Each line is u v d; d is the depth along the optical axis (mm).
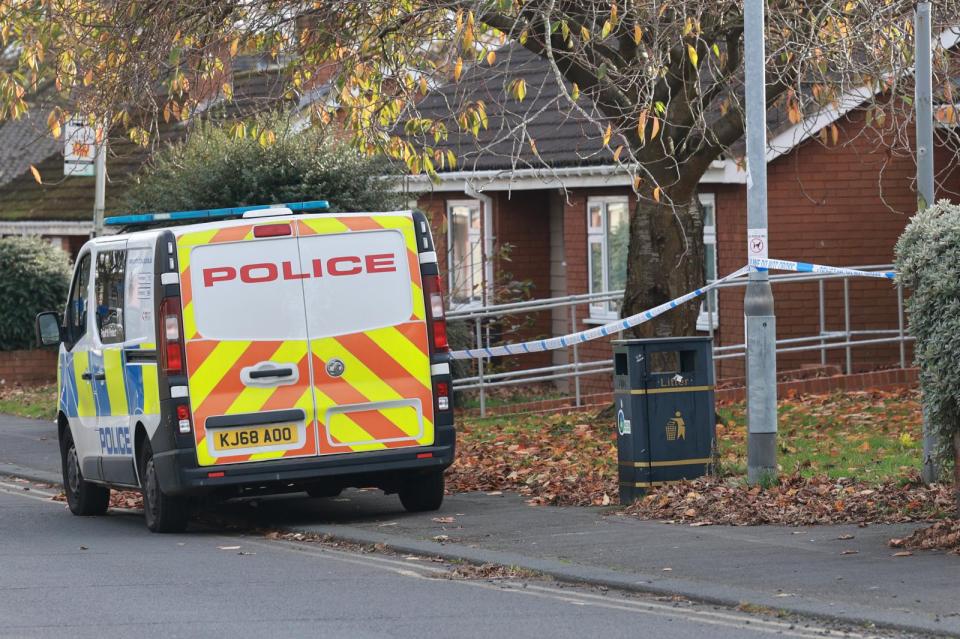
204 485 20281
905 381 34125
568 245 43969
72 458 24609
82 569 17734
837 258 37594
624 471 21141
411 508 22188
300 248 20922
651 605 14750
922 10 20391
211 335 20484
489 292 42438
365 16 26359
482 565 17344
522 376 45000
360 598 15359
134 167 57719
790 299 37594
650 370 21062
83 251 24312
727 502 19906
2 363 50469
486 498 23250
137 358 21359
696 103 27359
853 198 37594
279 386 20641
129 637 13508
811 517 18938
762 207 20656
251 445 20531
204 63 26391
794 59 25297
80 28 27297
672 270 30109
